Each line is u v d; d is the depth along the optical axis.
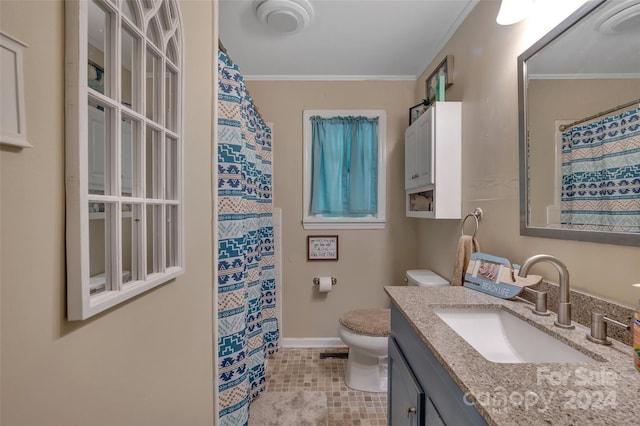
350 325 1.75
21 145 0.40
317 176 2.41
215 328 1.10
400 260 2.44
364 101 2.44
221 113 1.30
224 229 1.30
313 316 2.43
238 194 1.34
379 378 1.80
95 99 0.54
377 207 2.43
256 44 1.96
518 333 0.94
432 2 1.57
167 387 0.81
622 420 0.44
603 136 0.81
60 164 0.47
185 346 0.91
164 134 0.79
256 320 1.74
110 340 0.59
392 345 1.16
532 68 1.09
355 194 2.39
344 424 1.52
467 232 1.61
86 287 0.50
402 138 2.43
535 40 1.09
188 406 0.92
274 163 2.43
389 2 1.56
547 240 1.03
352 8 1.61
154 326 0.75
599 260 0.83
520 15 1.06
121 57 0.62
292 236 2.44
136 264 0.68
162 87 0.78
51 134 0.45
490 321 1.03
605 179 0.80
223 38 1.89
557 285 0.96
